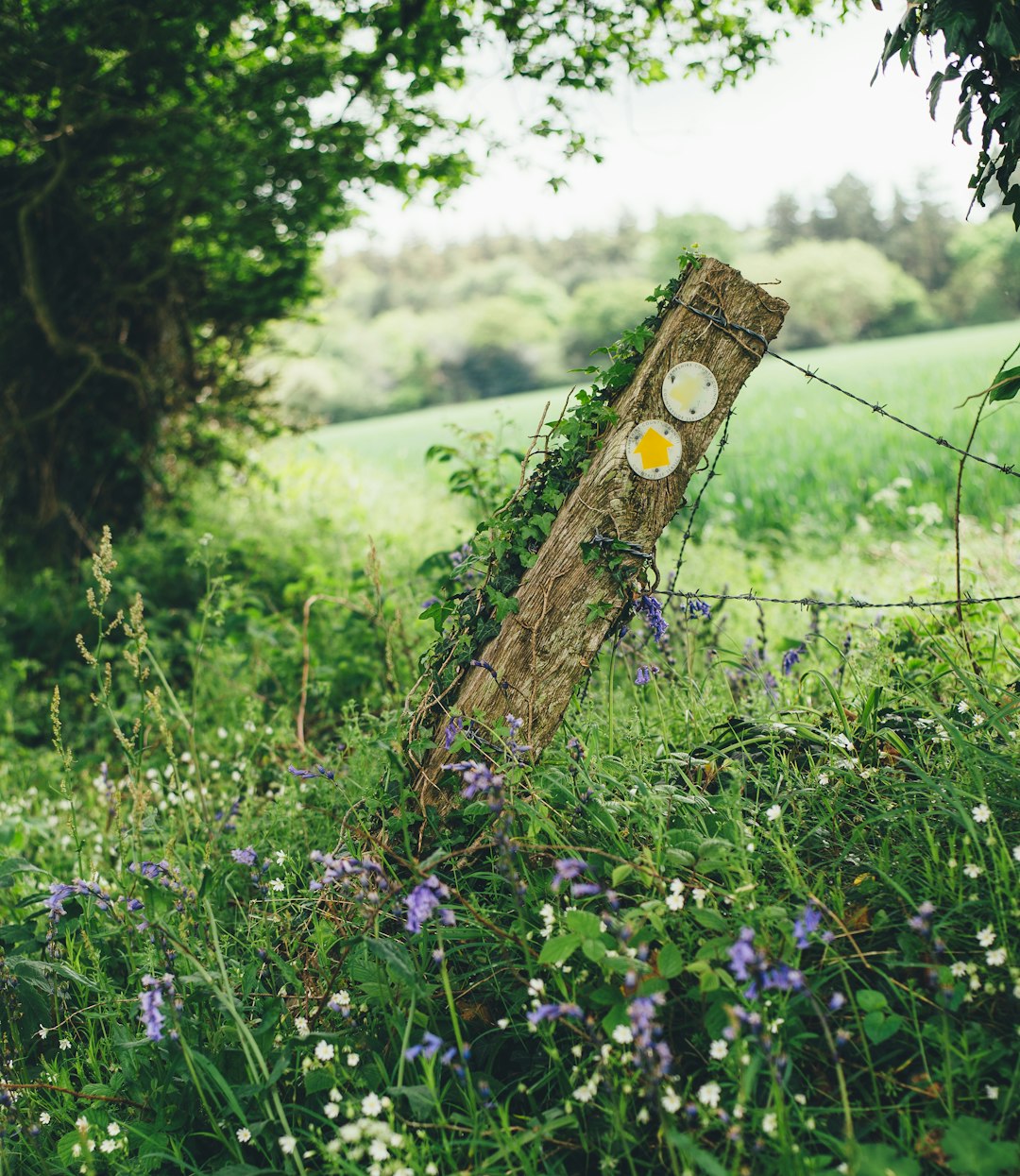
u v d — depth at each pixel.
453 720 2.82
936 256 89.44
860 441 14.42
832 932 2.24
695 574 6.88
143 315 9.36
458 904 2.54
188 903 2.89
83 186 8.35
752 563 7.92
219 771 4.54
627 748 3.13
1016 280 76.00
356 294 111.44
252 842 3.61
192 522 9.97
